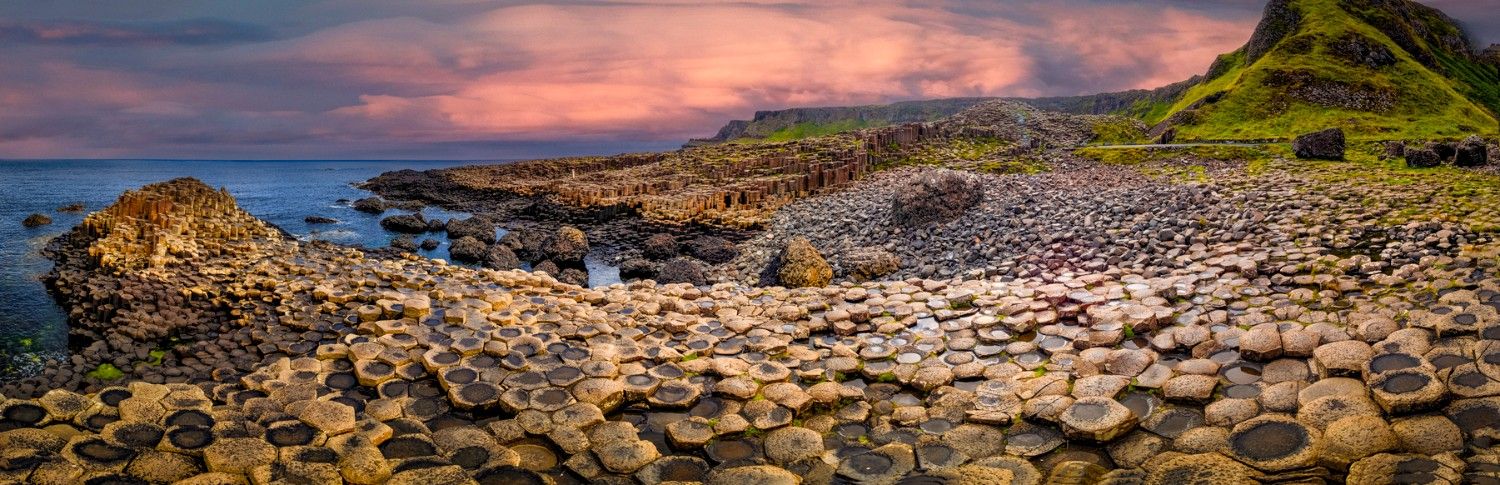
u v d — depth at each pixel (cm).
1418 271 1471
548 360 1209
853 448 925
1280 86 8506
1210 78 12119
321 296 1641
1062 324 1408
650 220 3688
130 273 1908
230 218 3278
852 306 1630
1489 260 1452
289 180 11056
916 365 1212
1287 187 2539
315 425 929
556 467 899
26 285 2125
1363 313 1243
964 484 804
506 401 1049
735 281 2497
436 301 1597
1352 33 9506
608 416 1053
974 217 2684
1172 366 1131
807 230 3084
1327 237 1888
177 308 1611
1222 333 1201
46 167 18575
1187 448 844
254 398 1050
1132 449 866
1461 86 9981
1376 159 3953
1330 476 756
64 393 947
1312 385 938
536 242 3228
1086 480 802
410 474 818
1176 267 1847
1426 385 850
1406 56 9556
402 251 3067
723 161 6334
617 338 1389
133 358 1369
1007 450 885
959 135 6075
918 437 945
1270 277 1616
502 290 1786
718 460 905
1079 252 2116
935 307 1600
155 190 3347
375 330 1394
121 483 762
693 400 1073
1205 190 2539
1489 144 3647
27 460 778
